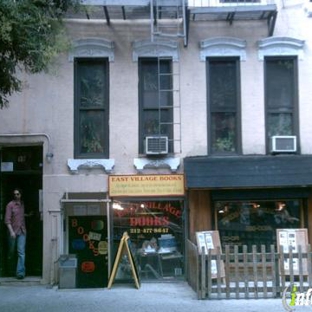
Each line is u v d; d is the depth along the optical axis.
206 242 11.48
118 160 12.23
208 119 12.41
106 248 12.16
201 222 12.12
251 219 12.30
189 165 11.84
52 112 12.28
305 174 11.67
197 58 12.45
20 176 12.84
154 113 12.49
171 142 12.33
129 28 12.45
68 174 12.18
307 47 12.52
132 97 12.35
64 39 9.11
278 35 12.52
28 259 12.64
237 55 12.46
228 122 12.55
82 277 12.05
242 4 12.49
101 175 12.20
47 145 12.22
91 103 12.50
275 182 11.59
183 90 12.40
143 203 12.26
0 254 12.55
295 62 12.55
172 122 12.34
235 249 10.30
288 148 12.13
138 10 12.09
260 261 10.30
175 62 12.43
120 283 11.87
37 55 8.34
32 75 12.30
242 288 10.37
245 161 11.90
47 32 8.60
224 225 12.26
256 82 12.43
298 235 11.62
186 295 10.60
